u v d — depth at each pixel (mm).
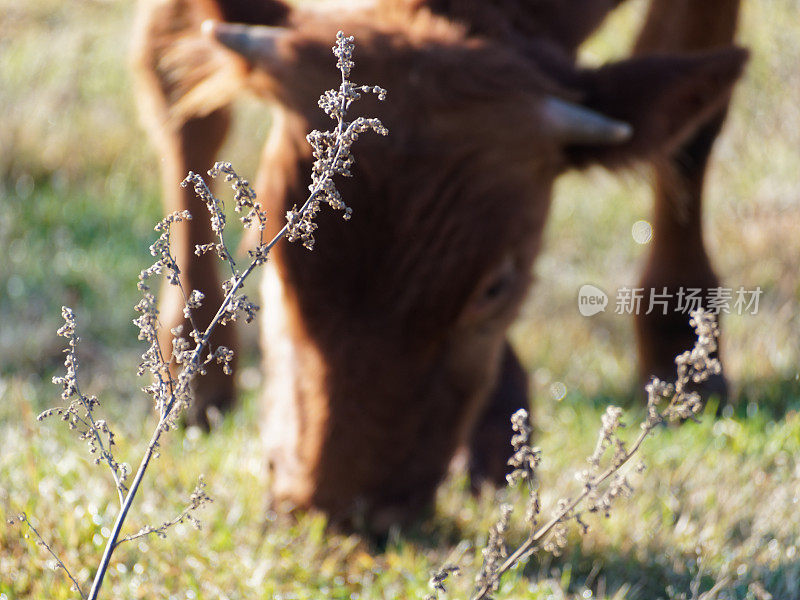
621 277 11820
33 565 5277
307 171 5461
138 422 7793
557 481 7066
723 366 9070
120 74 16219
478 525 6410
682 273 9062
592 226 13211
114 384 8930
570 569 5781
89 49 16484
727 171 13320
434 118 5531
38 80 15031
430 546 6086
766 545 6242
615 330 10688
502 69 5840
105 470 6469
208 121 7934
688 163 8734
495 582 4234
